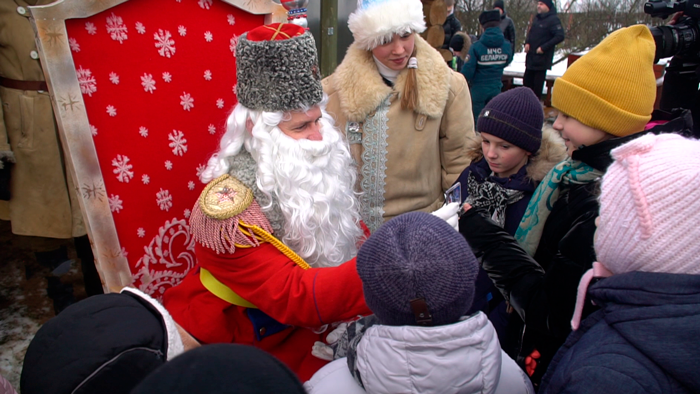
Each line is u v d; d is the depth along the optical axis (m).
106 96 1.24
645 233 0.68
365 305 1.02
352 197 1.36
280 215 1.17
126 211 1.32
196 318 1.18
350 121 1.89
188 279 1.29
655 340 0.64
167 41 1.34
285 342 1.25
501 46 4.70
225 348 0.45
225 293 1.18
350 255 1.34
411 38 1.78
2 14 1.86
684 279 0.66
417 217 0.79
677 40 2.02
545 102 5.85
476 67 4.78
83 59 1.18
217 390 0.41
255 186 1.15
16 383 1.83
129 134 1.29
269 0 1.57
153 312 0.83
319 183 1.20
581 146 1.19
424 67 1.82
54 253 2.62
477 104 4.89
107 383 0.70
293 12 1.90
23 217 2.08
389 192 1.91
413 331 0.72
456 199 1.41
